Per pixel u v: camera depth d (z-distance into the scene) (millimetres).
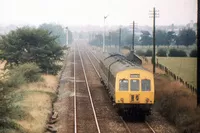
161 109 64625
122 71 58094
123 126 53750
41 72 102500
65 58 182125
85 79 106500
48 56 103750
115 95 57969
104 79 85562
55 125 54500
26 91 70938
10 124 46406
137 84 57781
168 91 72562
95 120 57156
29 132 47719
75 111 63125
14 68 87000
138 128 52656
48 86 86875
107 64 79625
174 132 50438
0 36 102625
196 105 57406
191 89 75188
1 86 45875
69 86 93250
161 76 97312
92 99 75625
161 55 186625
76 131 50156
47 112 61531
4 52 97688
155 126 53938
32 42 102125
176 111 57688
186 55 185250
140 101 57531
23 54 98312
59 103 72250
